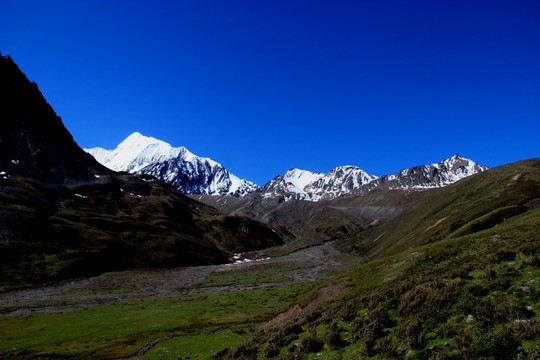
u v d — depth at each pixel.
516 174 154.75
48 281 121.19
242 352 31.33
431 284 27.78
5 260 125.12
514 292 22.23
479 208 126.12
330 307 35.62
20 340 52.94
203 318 70.31
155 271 164.50
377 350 22.42
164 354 41.97
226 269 182.75
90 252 155.50
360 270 49.06
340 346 25.31
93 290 112.56
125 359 42.81
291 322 37.56
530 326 18.05
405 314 25.58
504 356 16.84
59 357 43.88
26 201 181.00
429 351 20.02
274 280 146.25
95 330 59.62
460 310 22.70
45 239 154.12
